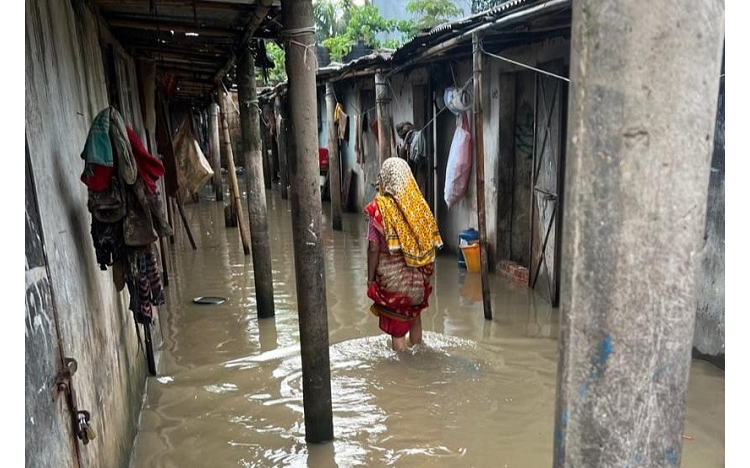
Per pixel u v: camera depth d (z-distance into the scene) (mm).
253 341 5809
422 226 4949
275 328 6191
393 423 4094
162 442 3963
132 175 3275
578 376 1152
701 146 1050
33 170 2273
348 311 6598
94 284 3252
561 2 4621
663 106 1023
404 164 4945
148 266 3725
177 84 11203
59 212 2686
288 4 3406
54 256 2465
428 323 6059
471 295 6973
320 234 3684
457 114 8352
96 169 3168
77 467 2330
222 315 6664
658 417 1135
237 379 4918
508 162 7613
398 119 10977
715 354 4480
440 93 9188
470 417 4148
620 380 1122
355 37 20469
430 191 9562
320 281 3717
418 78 9781
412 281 5020
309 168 3562
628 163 1047
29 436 1823
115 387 3469
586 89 1056
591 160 1069
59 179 2766
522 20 5254
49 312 2219
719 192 4309
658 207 1057
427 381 4691
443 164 9328
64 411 2234
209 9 5082
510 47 7238
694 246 1084
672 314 1098
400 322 5105
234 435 4027
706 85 1032
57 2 3186
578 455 1176
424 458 3684
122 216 3328
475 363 5008
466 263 8109
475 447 3787
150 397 4617
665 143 1035
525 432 3951
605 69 1031
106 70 5324
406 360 5082
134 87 7391
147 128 8031
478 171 5949
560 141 6148
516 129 7535
